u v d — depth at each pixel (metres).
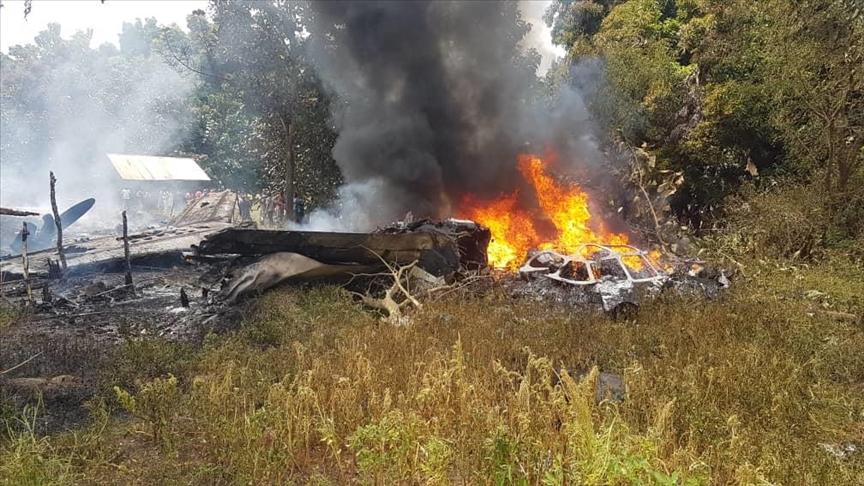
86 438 4.37
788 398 4.73
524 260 10.63
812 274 9.40
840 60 10.83
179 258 12.58
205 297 9.39
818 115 11.42
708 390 4.77
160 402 4.65
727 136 15.05
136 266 12.05
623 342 6.33
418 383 4.97
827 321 7.02
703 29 16.98
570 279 8.97
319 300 8.16
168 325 7.96
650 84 16.36
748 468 3.42
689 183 15.51
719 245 11.62
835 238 11.16
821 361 5.77
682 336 6.40
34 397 5.34
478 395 4.62
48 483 3.65
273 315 7.78
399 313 7.67
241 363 5.85
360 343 6.17
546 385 4.64
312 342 6.42
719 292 8.46
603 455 3.35
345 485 3.92
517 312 7.85
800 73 11.34
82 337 7.33
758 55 14.45
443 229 9.69
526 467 3.68
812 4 11.08
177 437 4.39
